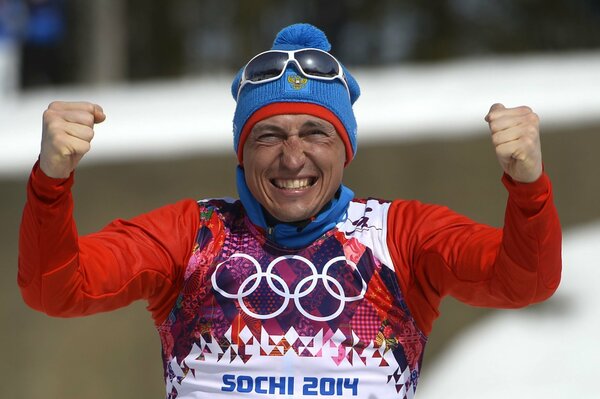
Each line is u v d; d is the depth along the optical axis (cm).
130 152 2191
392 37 5084
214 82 3091
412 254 781
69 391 2095
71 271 734
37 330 2116
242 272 773
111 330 2094
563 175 2139
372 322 764
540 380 1748
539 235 706
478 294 759
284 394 752
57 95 3167
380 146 2112
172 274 789
